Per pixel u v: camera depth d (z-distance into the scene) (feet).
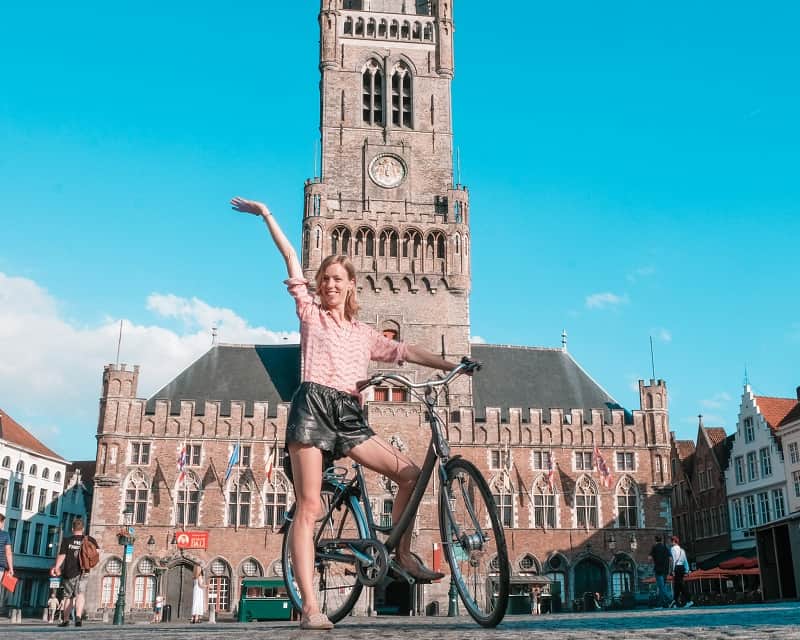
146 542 210.59
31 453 275.18
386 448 26.37
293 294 27.40
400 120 252.83
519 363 248.32
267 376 237.45
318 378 26.16
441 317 235.81
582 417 232.32
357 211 240.94
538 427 229.66
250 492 218.38
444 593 206.39
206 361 239.50
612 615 42.63
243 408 224.12
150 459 217.56
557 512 223.92
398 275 236.22
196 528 213.46
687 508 274.98
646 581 215.31
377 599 218.18
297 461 25.54
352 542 27.61
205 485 217.15
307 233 236.84
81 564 78.28
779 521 93.40
